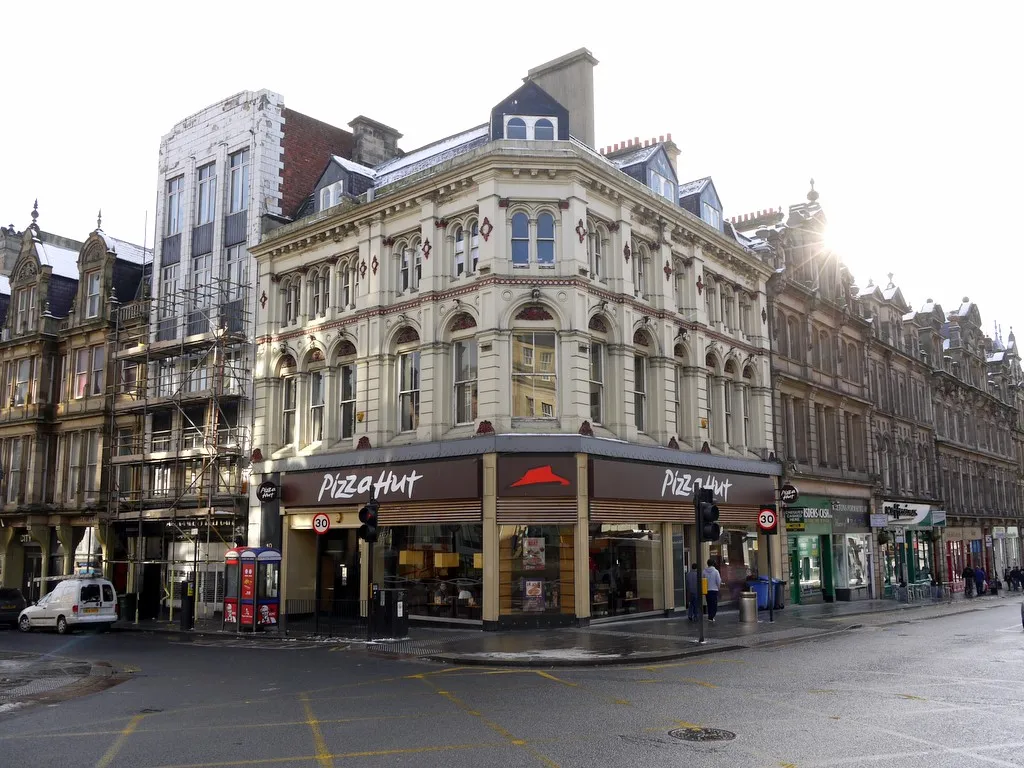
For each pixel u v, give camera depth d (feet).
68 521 115.34
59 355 122.11
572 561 74.23
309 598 90.89
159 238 113.29
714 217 102.63
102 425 112.88
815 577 112.47
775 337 108.78
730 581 94.53
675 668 49.42
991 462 198.08
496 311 76.02
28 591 119.65
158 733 32.78
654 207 87.35
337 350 90.58
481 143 88.63
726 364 98.73
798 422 113.19
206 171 109.91
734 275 102.01
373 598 68.28
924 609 101.14
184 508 101.86
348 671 50.24
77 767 27.61
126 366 112.27
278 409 95.61
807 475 108.99
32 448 119.14
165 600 104.63
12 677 50.14
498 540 73.15
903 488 144.25
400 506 79.97
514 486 72.90
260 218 101.24
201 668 53.42
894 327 151.33
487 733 31.55
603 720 33.60
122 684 46.65
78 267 122.31
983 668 47.57
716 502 90.84
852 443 127.44
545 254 78.18
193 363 104.94
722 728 31.89
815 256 123.13
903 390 151.33
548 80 95.91
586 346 77.15
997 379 217.36
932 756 27.43
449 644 61.77
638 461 80.43
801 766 26.32
